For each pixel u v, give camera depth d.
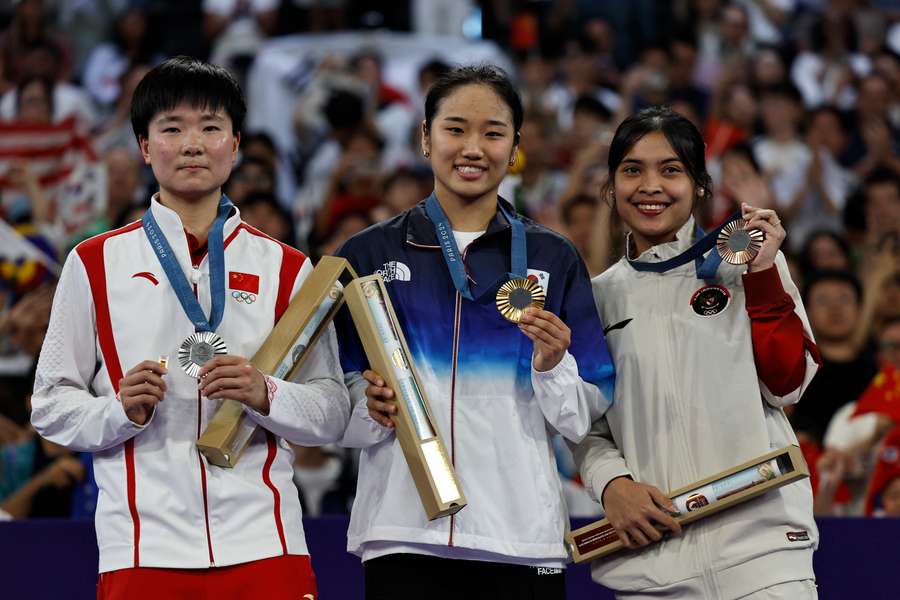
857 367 21.56
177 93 12.44
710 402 13.22
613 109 36.84
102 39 42.44
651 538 12.88
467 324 13.02
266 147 31.09
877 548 15.81
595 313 13.42
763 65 37.22
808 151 34.16
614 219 14.84
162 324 12.20
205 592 11.67
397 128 36.06
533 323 12.16
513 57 40.06
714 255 13.53
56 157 25.81
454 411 12.83
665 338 13.50
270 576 11.78
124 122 35.59
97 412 11.74
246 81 38.44
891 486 19.48
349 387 13.14
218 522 11.80
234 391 11.59
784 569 12.73
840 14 41.28
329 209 29.22
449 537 12.45
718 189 29.70
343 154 31.62
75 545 15.73
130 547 11.68
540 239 13.45
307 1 41.22
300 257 12.98
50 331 12.35
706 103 37.53
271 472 12.21
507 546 12.50
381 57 38.84
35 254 23.27
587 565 15.94
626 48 41.56
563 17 41.16
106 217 26.36
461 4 42.12
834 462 19.80
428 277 13.20
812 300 22.25
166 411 11.97
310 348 12.54
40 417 12.06
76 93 36.41
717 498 12.74
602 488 13.19
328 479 19.80
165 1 42.94
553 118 35.19
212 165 12.47
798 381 13.18
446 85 13.28
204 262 12.54
